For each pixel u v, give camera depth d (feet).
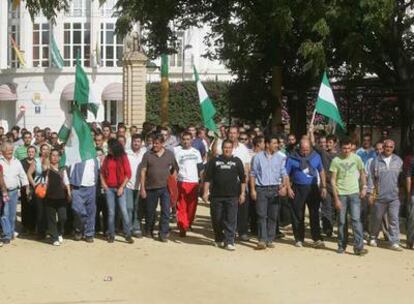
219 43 76.23
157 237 46.57
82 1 168.66
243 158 46.96
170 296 30.86
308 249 42.70
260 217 42.70
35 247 42.70
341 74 68.54
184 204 46.98
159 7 66.49
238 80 76.79
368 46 61.77
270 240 43.21
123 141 52.39
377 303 30.19
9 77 172.86
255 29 60.39
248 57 64.90
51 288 32.14
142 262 38.34
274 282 33.81
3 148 44.42
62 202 43.57
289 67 71.67
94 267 36.94
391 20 61.36
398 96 67.10
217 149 49.14
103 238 46.19
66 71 167.22
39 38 171.73
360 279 34.76
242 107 77.56
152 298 30.48
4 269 36.29
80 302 29.66
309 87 72.59
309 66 58.13
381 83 68.08
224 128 59.11
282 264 38.17
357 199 41.32
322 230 46.96
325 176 44.80
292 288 32.60
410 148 65.05
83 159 43.96
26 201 47.01
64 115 167.73
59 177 43.42
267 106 76.33
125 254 40.68
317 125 74.13
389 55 65.51
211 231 49.34
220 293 31.50
